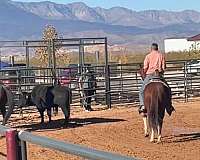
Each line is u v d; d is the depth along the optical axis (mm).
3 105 13555
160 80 12016
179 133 13711
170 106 12000
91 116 17828
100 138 13031
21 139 3920
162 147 11617
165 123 15656
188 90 22578
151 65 12195
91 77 20109
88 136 13406
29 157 10438
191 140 12578
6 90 13492
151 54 12250
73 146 3227
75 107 20234
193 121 16016
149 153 10836
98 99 21109
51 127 15336
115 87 21578
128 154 10734
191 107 19641
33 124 16141
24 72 21172
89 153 3049
